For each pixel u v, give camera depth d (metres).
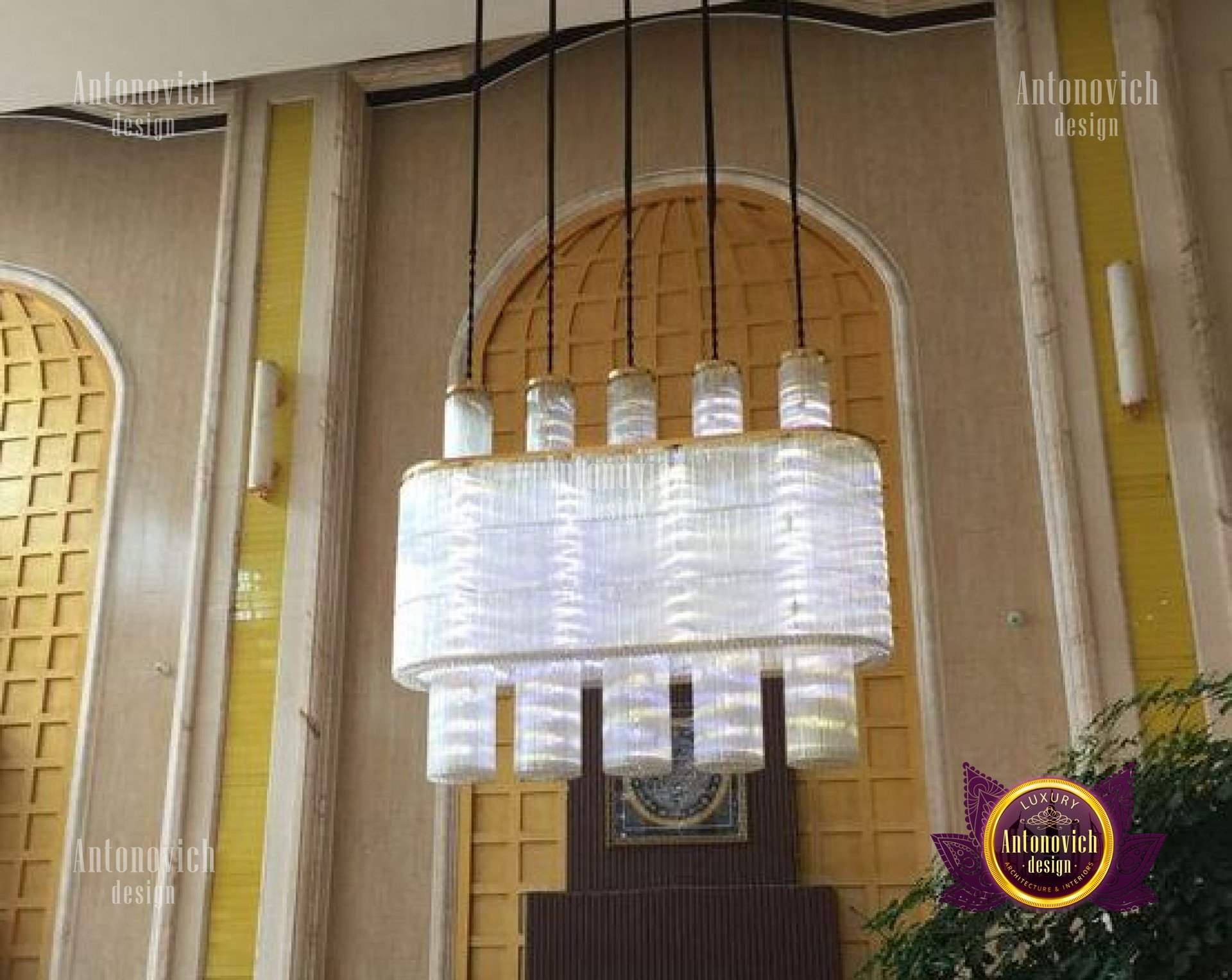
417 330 9.32
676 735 8.11
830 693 4.88
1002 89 8.81
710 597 4.86
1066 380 8.11
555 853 8.17
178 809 8.39
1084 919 3.96
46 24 8.86
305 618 8.62
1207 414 7.85
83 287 9.91
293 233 9.52
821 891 7.63
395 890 8.24
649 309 9.06
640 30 9.59
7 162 10.26
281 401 9.09
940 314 8.57
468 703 5.10
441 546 5.10
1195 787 3.96
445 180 9.61
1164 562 7.71
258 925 8.12
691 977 7.60
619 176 9.31
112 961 8.38
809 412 5.20
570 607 4.94
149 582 9.11
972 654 7.93
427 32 9.04
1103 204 8.38
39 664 9.17
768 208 9.08
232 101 9.88
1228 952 3.80
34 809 8.87
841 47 9.24
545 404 5.43
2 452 9.73
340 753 8.55
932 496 8.24
